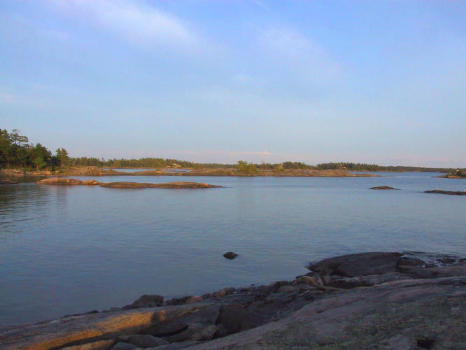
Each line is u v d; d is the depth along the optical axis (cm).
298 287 1269
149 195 6869
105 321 902
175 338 841
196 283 1603
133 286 1552
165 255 2092
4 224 3156
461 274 1368
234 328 856
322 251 2223
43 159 14912
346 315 682
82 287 1530
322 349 543
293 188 9869
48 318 1209
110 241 2469
